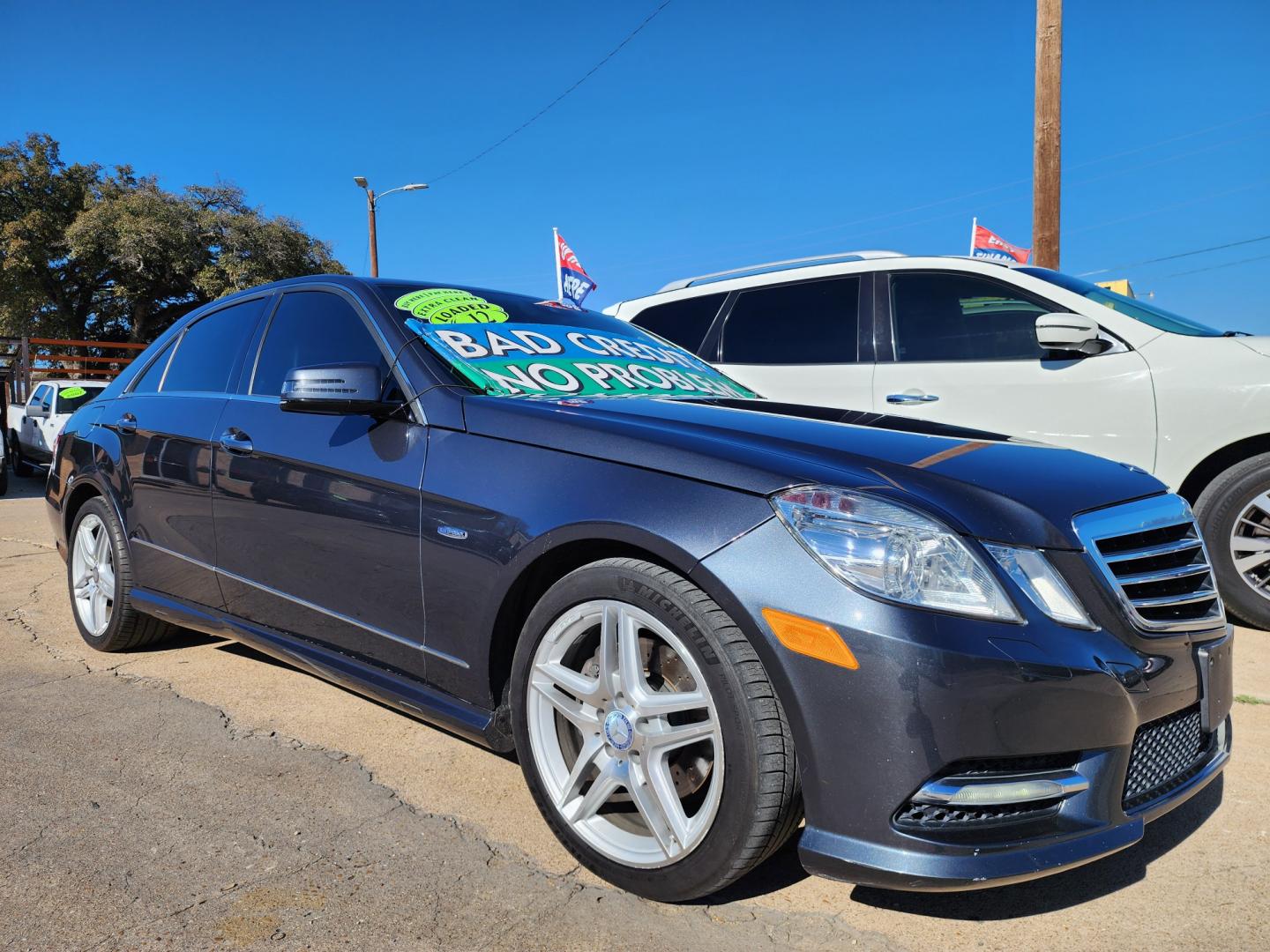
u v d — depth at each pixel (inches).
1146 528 81.0
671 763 81.4
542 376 109.3
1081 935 76.4
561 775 86.2
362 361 112.2
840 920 78.2
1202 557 87.9
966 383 178.9
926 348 185.9
